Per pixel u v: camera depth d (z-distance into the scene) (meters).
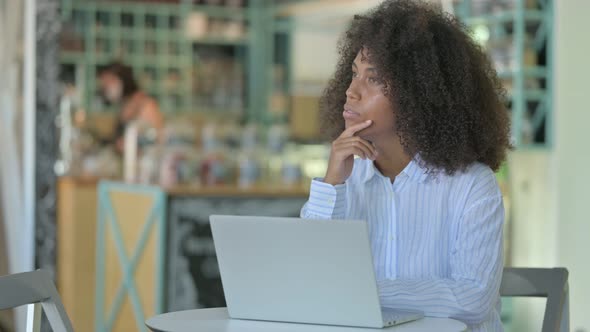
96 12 8.62
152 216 5.10
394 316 2.13
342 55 2.68
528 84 4.82
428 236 2.38
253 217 2.09
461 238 2.32
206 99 9.19
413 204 2.39
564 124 4.71
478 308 2.25
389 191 2.42
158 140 6.37
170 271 5.08
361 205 2.44
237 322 2.15
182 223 5.10
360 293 2.04
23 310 5.21
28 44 5.43
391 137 2.40
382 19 2.41
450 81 2.37
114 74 7.29
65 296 5.98
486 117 2.43
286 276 2.10
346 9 8.41
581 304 4.57
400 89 2.34
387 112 2.36
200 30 9.06
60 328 2.33
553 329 2.49
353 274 2.03
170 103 8.98
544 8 4.84
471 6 5.13
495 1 5.02
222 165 6.10
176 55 9.03
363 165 2.47
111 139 7.48
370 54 2.37
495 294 2.30
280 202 5.32
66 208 6.02
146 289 5.17
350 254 2.01
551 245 4.75
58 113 5.52
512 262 5.04
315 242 2.04
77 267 5.94
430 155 2.35
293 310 2.12
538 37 4.86
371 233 2.43
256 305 2.16
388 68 2.34
